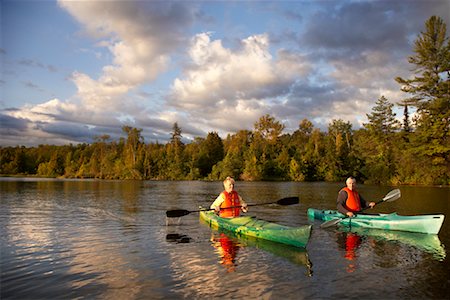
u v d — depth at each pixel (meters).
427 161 40.12
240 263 6.37
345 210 10.02
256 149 62.75
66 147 96.75
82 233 9.14
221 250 7.32
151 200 18.94
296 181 55.03
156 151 73.75
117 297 4.80
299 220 11.55
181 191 27.55
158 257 6.77
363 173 49.50
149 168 68.00
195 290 5.04
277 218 11.98
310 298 4.79
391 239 8.41
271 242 8.05
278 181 55.19
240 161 61.72
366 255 6.95
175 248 7.49
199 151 72.38
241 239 8.37
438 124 38.09
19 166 86.19
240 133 72.56
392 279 5.52
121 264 6.30
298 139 77.94
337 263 6.39
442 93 38.59
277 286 5.21
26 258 6.68
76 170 75.38
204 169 69.56
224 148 76.12
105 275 5.68
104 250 7.31
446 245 7.79
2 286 5.20
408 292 5.00
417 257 6.81
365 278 5.57
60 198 19.88
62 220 11.38
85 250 7.31
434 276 5.67
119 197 20.91
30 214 12.80
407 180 42.44
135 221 11.14
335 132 73.06
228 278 5.55
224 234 8.98
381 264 6.33
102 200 18.72
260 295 4.88
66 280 5.45
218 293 4.93
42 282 5.37
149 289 5.09
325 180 55.91
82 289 5.08
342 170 55.25
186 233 9.12
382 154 49.38
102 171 70.12
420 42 39.81
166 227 10.02
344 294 4.93
